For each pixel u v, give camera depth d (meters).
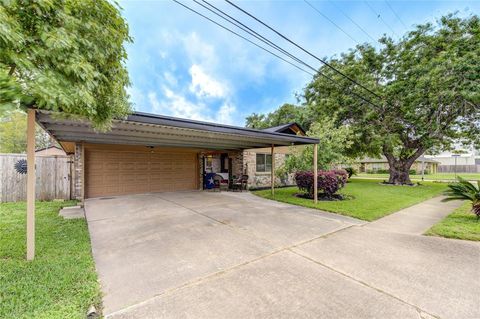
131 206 7.19
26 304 2.11
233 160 12.26
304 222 5.37
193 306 2.22
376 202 7.79
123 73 2.82
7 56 1.68
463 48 9.48
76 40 2.12
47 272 2.73
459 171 34.31
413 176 25.03
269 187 12.75
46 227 4.64
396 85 11.66
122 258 3.34
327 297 2.38
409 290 2.51
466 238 4.11
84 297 2.28
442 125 11.74
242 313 2.12
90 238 4.19
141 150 10.05
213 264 3.15
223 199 8.66
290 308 2.20
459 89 9.23
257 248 3.74
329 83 14.19
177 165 11.19
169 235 4.39
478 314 2.11
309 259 3.32
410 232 4.63
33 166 3.21
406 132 13.47
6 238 3.92
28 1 1.79
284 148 13.54
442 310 2.17
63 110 2.53
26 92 1.82
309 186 8.60
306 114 16.88
